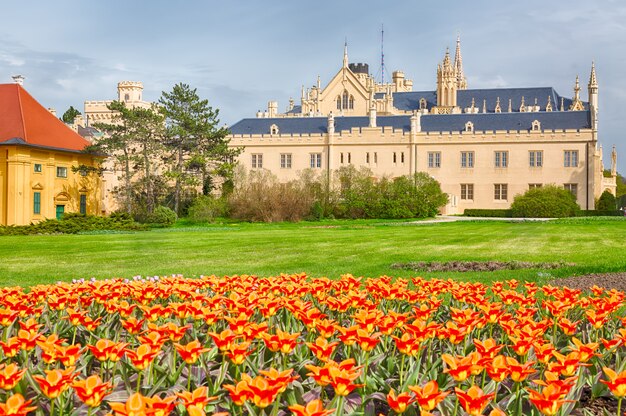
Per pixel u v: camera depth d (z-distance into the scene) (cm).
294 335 663
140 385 676
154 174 8544
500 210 8950
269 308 857
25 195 6150
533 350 773
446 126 10038
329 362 554
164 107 8081
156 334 657
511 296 1020
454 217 8531
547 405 512
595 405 714
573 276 1952
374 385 664
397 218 8031
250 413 549
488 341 664
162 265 2514
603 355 778
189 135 8131
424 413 476
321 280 1111
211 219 7131
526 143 9538
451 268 2236
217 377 654
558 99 12888
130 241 4103
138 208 7262
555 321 912
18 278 2108
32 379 631
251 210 7206
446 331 742
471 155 9744
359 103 11456
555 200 8462
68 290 1047
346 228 5731
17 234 5156
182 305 869
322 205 7956
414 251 3094
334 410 530
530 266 2273
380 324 753
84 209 6944
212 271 2259
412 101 12838
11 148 6078
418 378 680
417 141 9881
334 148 10081
